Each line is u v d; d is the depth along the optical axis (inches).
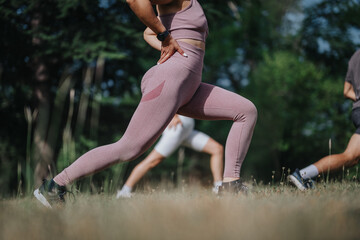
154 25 97.6
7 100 315.6
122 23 290.0
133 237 50.2
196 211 66.1
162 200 93.0
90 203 90.8
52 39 279.1
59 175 96.7
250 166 551.8
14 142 307.1
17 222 61.8
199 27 102.7
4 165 284.8
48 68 314.7
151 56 321.1
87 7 270.5
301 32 595.8
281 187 124.0
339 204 71.6
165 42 100.2
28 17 292.5
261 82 551.5
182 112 111.4
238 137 108.4
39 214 71.9
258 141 550.6
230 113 108.3
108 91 338.3
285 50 596.7
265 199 87.3
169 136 186.7
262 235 49.8
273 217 58.6
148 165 185.6
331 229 51.3
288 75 497.4
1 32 278.5
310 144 468.1
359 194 89.6
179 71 98.3
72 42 277.0
